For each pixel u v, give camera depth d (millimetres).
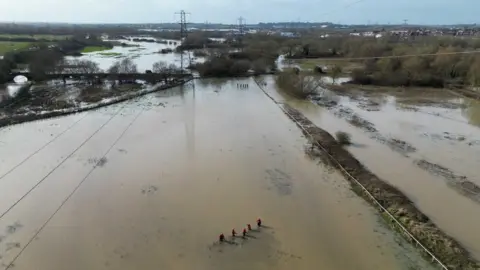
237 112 66875
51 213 32750
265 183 38719
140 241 28906
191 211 33094
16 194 35938
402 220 31281
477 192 37469
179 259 26953
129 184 38000
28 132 54438
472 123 61906
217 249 28078
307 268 26109
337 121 62469
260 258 27109
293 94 82312
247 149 48219
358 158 46000
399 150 48906
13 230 30297
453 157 46781
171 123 59125
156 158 44719
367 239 29328
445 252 27062
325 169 42562
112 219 31812
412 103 75688
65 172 40812
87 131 54969
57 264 26359
